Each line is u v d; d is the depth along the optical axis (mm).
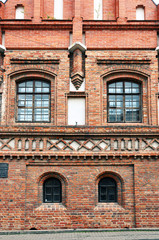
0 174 11680
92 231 11156
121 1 13062
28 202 11641
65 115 12312
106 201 12000
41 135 11898
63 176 11820
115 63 12719
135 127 11969
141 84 12859
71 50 12688
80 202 11680
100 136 12000
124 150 11914
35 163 11828
